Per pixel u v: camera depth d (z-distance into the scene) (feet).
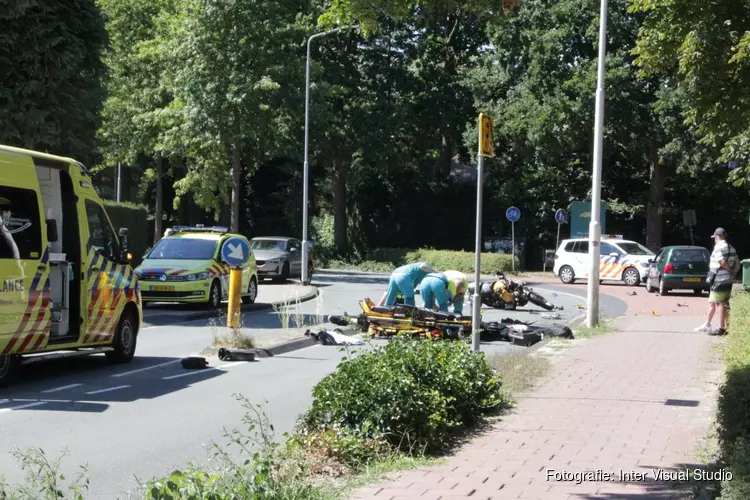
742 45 35.47
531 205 169.07
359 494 19.74
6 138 68.64
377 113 157.69
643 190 162.91
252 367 43.62
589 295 60.13
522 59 147.33
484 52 162.30
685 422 28.71
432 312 53.26
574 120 138.21
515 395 33.88
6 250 35.55
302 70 125.90
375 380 25.90
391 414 25.07
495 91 155.53
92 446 26.55
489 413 30.35
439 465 23.13
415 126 168.66
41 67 69.21
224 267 75.92
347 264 168.86
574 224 144.36
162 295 71.00
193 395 35.60
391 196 184.24
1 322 35.12
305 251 108.88
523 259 165.27
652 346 49.39
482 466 22.89
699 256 99.81
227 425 29.78
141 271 71.61
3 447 26.23
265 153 137.08
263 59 120.26
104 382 38.78
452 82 167.63
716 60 37.22
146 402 33.96
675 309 80.48
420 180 180.65
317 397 26.48
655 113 134.41
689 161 132.87
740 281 144.97
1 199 35.58
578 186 165.68
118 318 43.88
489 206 177.78
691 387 35.70
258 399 34.71
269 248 118.01
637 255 118.21
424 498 19.36
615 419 29.27
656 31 39.75
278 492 17.22
